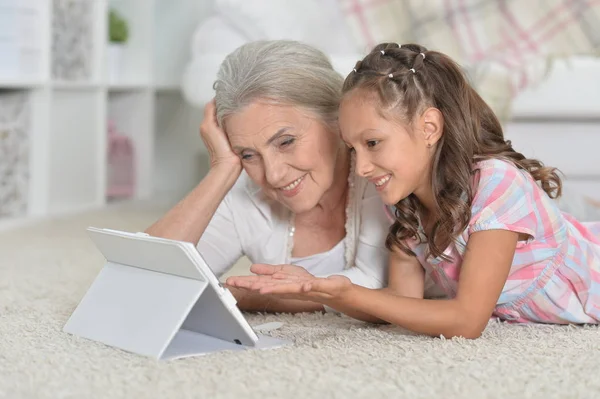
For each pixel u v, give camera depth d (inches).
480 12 164.6
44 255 121.6
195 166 211.5
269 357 64.2
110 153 198.1
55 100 167.3
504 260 69.7
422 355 64.4
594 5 162.9
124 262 71.6
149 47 197.9
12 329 73.8
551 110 143.5
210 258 84.7
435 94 69.8
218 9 147.6
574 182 149.5
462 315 68.3
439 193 70.9
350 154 81.4
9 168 157.0
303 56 73.6
